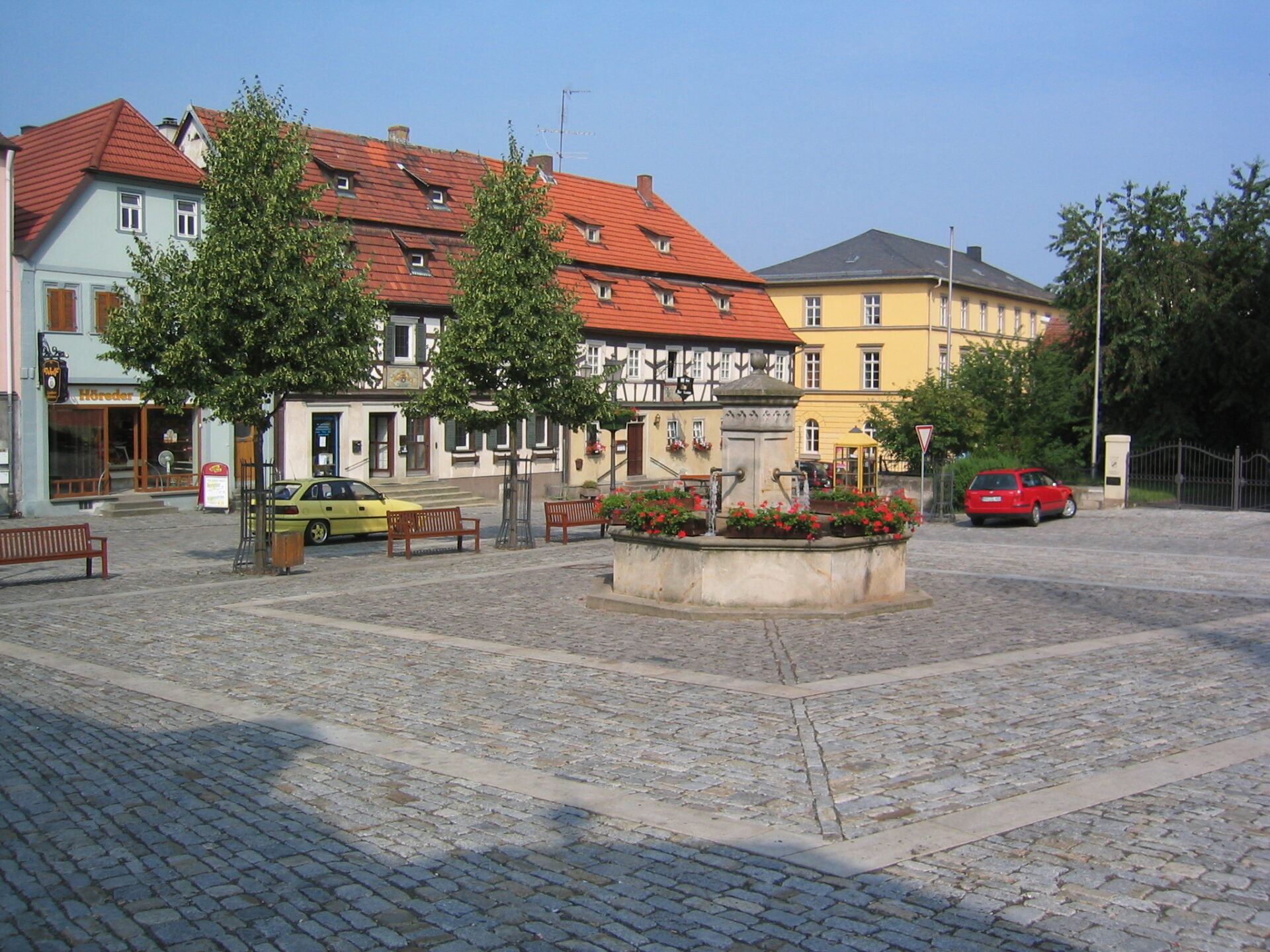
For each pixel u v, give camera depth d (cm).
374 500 2823
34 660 1252
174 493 3422
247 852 650
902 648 1255
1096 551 2523
